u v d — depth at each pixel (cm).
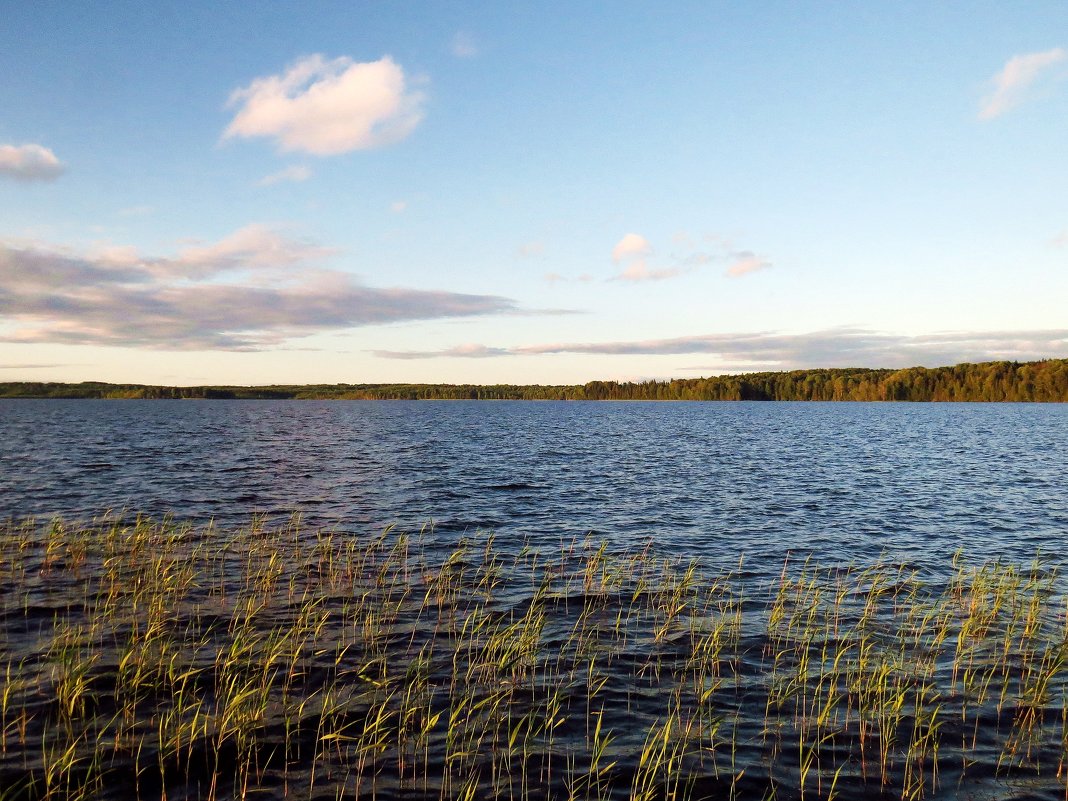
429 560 2059
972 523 2736
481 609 1602
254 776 912
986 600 1661
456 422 11719
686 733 1044
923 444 6800
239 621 1477
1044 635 1438
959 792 904
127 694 1117
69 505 2905
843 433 8688
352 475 4062
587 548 2267
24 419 11244
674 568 2011
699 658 1320
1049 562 2112
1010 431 9062
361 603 1612
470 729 1043
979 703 1141
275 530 2433
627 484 3788
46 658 1256
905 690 1180
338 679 1202
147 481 3684
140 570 1814
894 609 1631
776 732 1050
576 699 1147
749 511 2977
